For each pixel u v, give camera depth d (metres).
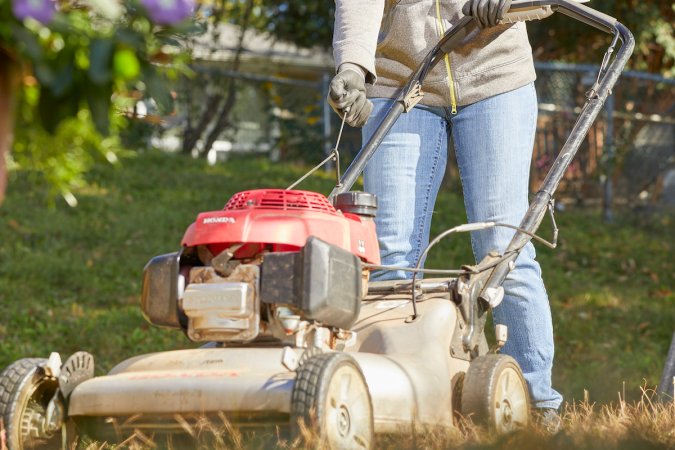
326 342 5.44
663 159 30.12
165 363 5.34
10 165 3.54
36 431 5.24
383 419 5.34
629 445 5.46
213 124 36.84
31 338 13.08
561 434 5.47
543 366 7.44
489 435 5.52
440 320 6.11
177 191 24.78
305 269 4.94
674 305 17.77
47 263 17.08
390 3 7.86
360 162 6.87
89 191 23.41
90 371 5.57
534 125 7.71
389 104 7.80
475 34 7.48
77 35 2.75
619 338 14.97
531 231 6.86
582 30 31.89
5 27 2.65
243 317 5.14
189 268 5.46
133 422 5.30
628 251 22.94
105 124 2.82
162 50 3.02
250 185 26.27
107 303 15.56
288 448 4.76
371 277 7.62
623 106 29.84
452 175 29.25
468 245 21.17
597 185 30.19
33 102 2.97
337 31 7.05
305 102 34.84
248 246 5.39
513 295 7.33
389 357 5.70
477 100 7.48
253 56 42.94
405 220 7.61
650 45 34.25
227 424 4.91
